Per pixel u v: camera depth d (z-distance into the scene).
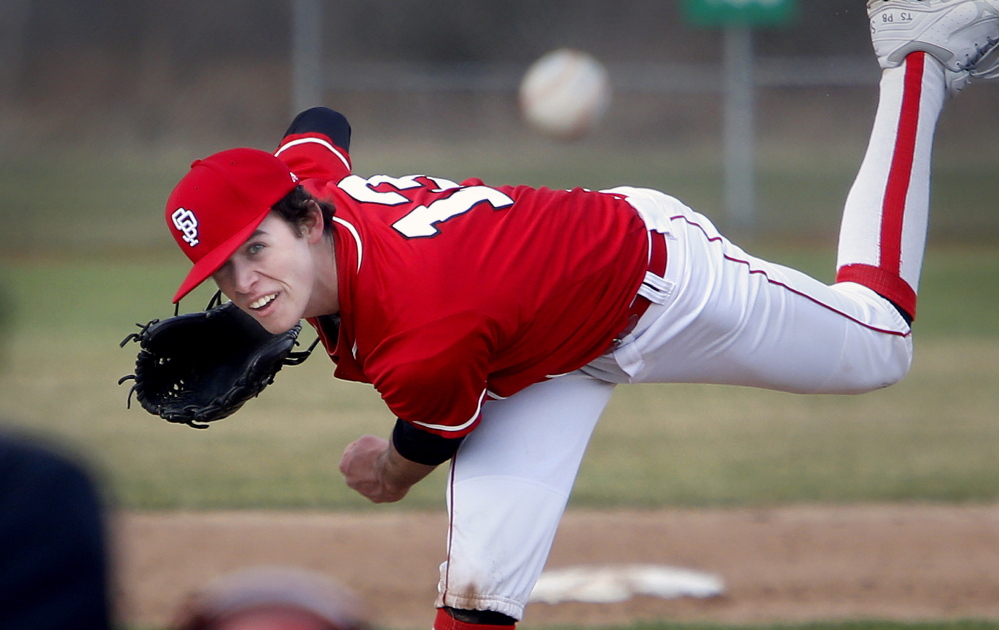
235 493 18.72
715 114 71.44
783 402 26.20
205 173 8.31
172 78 78.12
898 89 11.45
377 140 65.44
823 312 10.39
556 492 9.77
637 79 73.88
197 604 3.46
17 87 76.56
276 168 8.45
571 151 65.94
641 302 9.77
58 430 22.11
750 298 10.09
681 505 18.41
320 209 8.79
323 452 21.42
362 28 75.56
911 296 11.00
